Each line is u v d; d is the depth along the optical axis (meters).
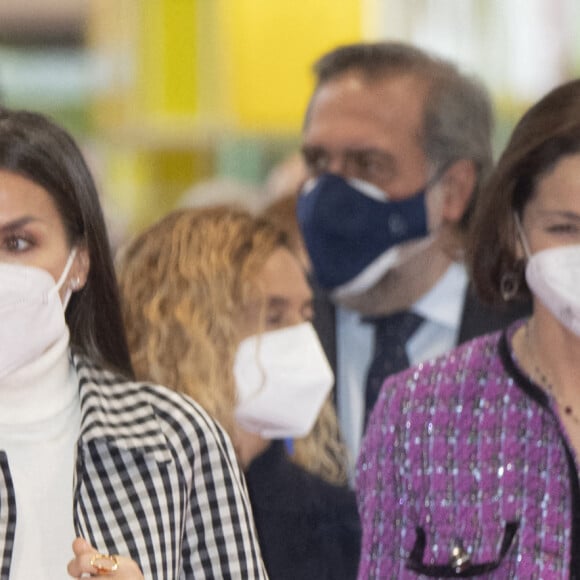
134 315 8.31
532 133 6.32
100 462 6.36
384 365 8.57
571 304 6.33
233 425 8.24
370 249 8.68
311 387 8.37
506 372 6.67
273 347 8.38
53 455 6.29
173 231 8.48
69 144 6.45
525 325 6.81
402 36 9.94
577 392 6.56
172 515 6.33
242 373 8.31
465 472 6.61
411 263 8.63
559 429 6.48
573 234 6.34
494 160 8.91
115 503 6.29
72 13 10.09
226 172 10.09
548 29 9.90
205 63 10.10
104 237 6.59
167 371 8.25
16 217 6.16
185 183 10.09
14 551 6.06
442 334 8.61
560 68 9.89
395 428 6.82
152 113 10.11
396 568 6.75
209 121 10.11
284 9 10.01
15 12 10.05
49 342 6.27
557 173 6.25
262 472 8.25
